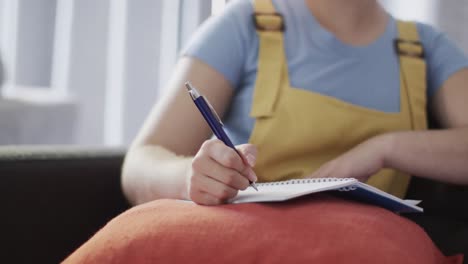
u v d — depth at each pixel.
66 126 1.78
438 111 1.13
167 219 0.62
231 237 0.58
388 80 1.05
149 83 1.77
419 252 0.62
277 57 1.01
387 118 1.02
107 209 0.99
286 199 0.63
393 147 0.94
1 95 1.75
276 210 0.63
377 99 1.04
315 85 1.01
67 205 0.95
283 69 1.01
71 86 1.78
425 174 0.97
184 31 1.65
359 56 1.04
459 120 1.08
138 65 1.77
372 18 1.09
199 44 1.01
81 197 0.96
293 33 1.04
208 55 1.00
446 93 1.11
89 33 1.78
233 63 1.01
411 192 1.09
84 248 0.63
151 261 0.59
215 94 1.00
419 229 0.71
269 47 1.02
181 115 0.97
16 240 0.90
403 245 0.61
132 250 0.60
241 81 1.03
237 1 1.07
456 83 1.11
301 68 1.02
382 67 1.06
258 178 0.98
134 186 0.88
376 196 0.69
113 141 1.79
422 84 1.08
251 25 1.03
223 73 1.00
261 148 0.98
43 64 1.82
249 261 0.56
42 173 0.93
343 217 0.61
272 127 0.98
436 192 1.06
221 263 0.57
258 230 0.58
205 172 0.69
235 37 1.01
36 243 0.92
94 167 0.98
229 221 0.60
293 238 0.57
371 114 1.01
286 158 0.98
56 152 0.96
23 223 0.91
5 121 1.73
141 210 0.66
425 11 1.54
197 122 0.97
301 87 1.00
